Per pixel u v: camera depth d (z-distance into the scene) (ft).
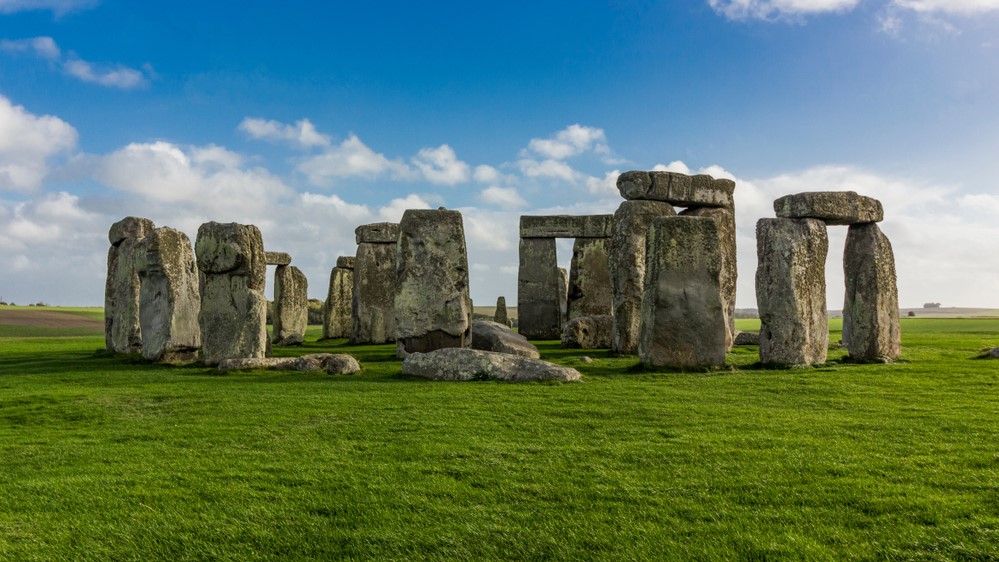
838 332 101.14
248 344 54.39
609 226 97.60
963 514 19.70
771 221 52.19
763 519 19.84
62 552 18.26
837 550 17.80
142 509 21.03
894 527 19.04
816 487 22.20
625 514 20.34
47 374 50.88
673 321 48.96
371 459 25.98
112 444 28.86
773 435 28.96
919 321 159.53
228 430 30.86
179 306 57.21
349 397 38.40
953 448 26.48
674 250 49.32
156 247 56.65
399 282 62.18
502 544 18.49
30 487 22.93
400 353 61.82
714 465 24.68
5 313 161.58
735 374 46.91
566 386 41.96
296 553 18.17
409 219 62.59
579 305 97.55
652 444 27.58
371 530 19.36
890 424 30.81
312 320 170.91
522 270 100.48
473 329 67.56
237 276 54.90
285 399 37.96
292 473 24.29
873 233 55.21
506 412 33.91
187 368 53.78
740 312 344.49
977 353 59.11
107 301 70.85
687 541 18.47
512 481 23.24
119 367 55.11
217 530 19.47
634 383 43.24
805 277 51.31
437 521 19.98
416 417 32.91
